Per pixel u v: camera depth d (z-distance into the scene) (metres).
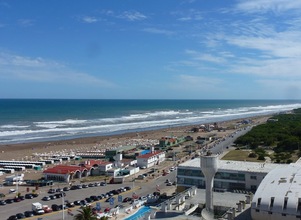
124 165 178.38
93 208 109.25
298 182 79.94
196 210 95.00
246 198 95.12
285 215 73.50
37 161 192.62
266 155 184.00
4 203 117.69
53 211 110.06
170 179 154.12
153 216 87.88
